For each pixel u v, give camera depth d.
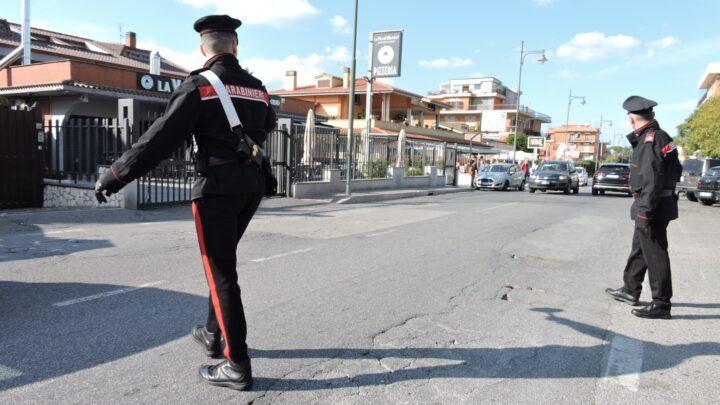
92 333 3.84
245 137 2.91
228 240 2.98
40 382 3.04
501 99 87.62
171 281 5.36
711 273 6.94
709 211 17.20
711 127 22.34
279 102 28.00
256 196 3.10
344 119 37.84
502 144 61.75
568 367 3.63
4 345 3.56
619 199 21.88
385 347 3.84
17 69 20.42
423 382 3.29
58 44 32.34
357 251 7.55
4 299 4.58
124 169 2.70
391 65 23.30
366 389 3.16
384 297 5.18
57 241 7.29
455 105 86.19
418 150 25.58
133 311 4.38
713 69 44.19
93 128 11.33
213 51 2.99
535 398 3.15
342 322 4.35
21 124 11.69
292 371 3.36
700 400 3.20
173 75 31.39
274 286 5.41
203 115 2.82
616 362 3.76
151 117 11.09
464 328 4.36
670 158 4.67
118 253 6.64
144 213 10.32
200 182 2.90
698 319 4.85
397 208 14.55
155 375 3.20
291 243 8.03
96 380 3.10
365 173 20.30
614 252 8.44
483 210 14.53
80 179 11.68
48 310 4.32
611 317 4.85
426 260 7.10
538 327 4.48
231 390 3.05
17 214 9.36
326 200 15.44
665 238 4.81
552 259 7.60
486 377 3.41
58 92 18.42
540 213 14.12
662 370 3.64
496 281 6.08
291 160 15.66
